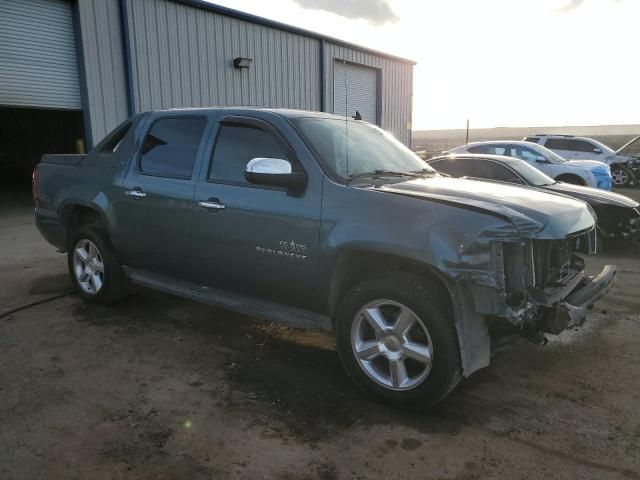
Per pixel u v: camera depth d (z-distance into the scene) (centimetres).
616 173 1927
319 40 1825
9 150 2148
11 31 1080
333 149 373
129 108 1272
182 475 259
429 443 288
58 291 563
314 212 340
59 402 329
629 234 776
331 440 290
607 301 548
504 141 1339
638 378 368
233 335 443
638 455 278
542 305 303
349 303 331
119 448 281
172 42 1352
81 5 1163
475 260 284
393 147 445
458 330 295
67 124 1761
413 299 303
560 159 1275
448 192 331
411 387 312
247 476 259
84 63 1180
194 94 1422
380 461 272
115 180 470
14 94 1098
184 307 510
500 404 332
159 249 441
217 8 1436
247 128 394
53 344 420
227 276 402
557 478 259
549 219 306
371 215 318
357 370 334
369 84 2131
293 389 349
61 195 523
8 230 955
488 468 267
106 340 429
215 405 326
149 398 335
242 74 1559
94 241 491
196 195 405
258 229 367
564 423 310
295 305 373
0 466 264
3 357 395
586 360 398
